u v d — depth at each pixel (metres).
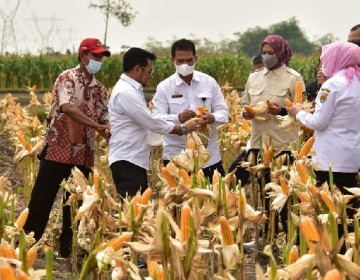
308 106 7.16
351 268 3.44
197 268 4.05
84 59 7.26
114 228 5.59
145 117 7.07
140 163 7.25
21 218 4.57
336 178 6.57
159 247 3.74
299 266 3.56
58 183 7.41
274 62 7.96
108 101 7.51
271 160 7.65
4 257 3.65
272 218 7.27
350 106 6.43
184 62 7.64
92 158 7.50
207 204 4.73
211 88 7.90
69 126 7.32
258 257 7.50
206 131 7.59
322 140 6.60
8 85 33.28
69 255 7.51
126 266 4.17
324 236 3.54
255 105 8.12
